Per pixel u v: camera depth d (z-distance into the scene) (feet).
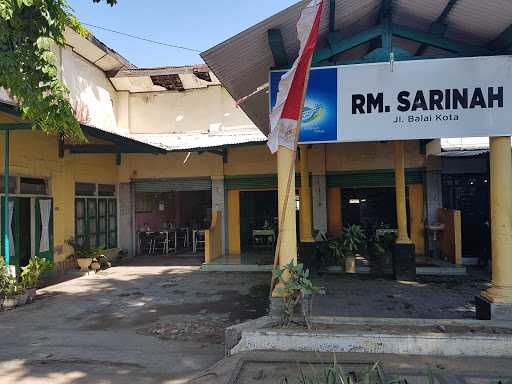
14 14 15.33
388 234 34.17
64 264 37.91
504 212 16.74
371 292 26.23
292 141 16.83
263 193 51.98
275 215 51.52
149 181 47.50
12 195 31.65
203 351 18.11
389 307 22.57
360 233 34.24
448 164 37.73
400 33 17.20
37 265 28.73
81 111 41.04
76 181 40.37
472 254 36.70
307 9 14.93
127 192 47.60
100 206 44.65
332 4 15.55
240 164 44.42
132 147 36.83
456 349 14.64
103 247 40.70
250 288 30.55
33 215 34.37
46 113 16.63
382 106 16.90
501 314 16.34
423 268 32.19
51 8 16.46
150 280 34.58
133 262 44.50
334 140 17.03
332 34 17.54
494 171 16.93
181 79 46.68
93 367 16.57
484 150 32.81
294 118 16.39
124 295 29.25
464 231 37.01
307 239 33.04
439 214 37.11
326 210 40.91
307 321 15.98
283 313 16.70
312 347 15.26
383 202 41.83
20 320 23.44
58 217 37.42
